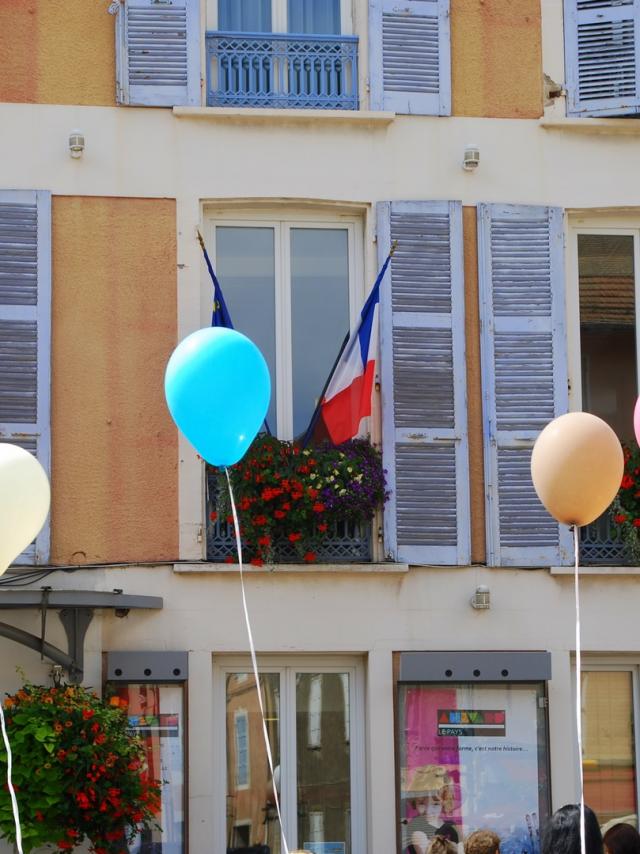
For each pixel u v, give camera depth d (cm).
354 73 1631
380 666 1523
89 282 1544
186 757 1472
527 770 1512
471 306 1593
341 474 1526
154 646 1498
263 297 1598
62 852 1389
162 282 1555
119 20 1579
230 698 1530
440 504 1554
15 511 1100
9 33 1569
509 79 1628
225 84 1616
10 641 1479
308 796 1527
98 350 1536
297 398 1590
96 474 1519
